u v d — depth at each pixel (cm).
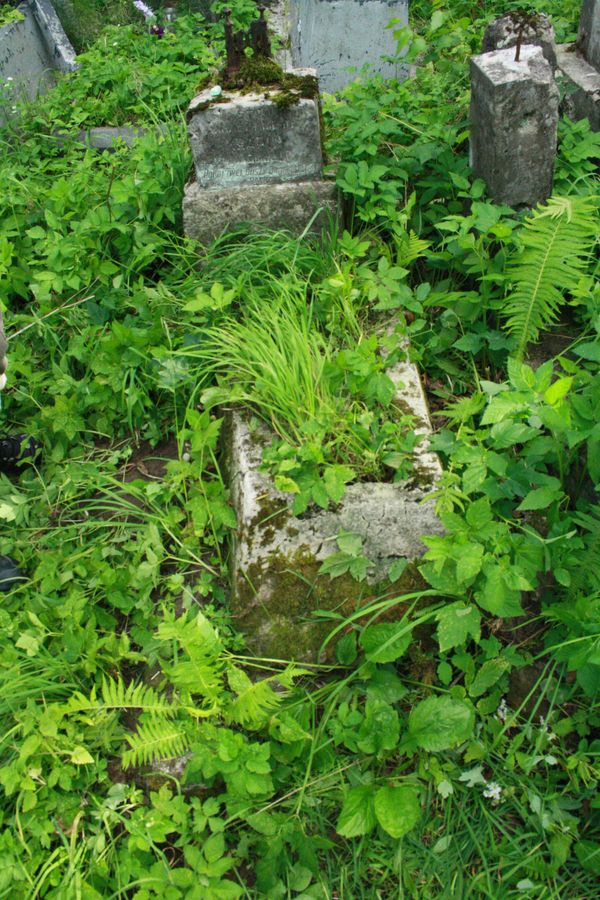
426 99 402
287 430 272
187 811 211
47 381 337
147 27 660
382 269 307
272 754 222
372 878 206
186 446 311
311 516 247
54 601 260
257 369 288
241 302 326
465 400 270
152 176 370
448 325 312
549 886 200
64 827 215
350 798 207
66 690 239
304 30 516
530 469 242
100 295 357
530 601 248
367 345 267
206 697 225
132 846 205
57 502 300
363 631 230
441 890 202
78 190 389
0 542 283
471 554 212
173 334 325
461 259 321
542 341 315
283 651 244
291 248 331
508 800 215
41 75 643
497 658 230
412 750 214
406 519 244
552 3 520
